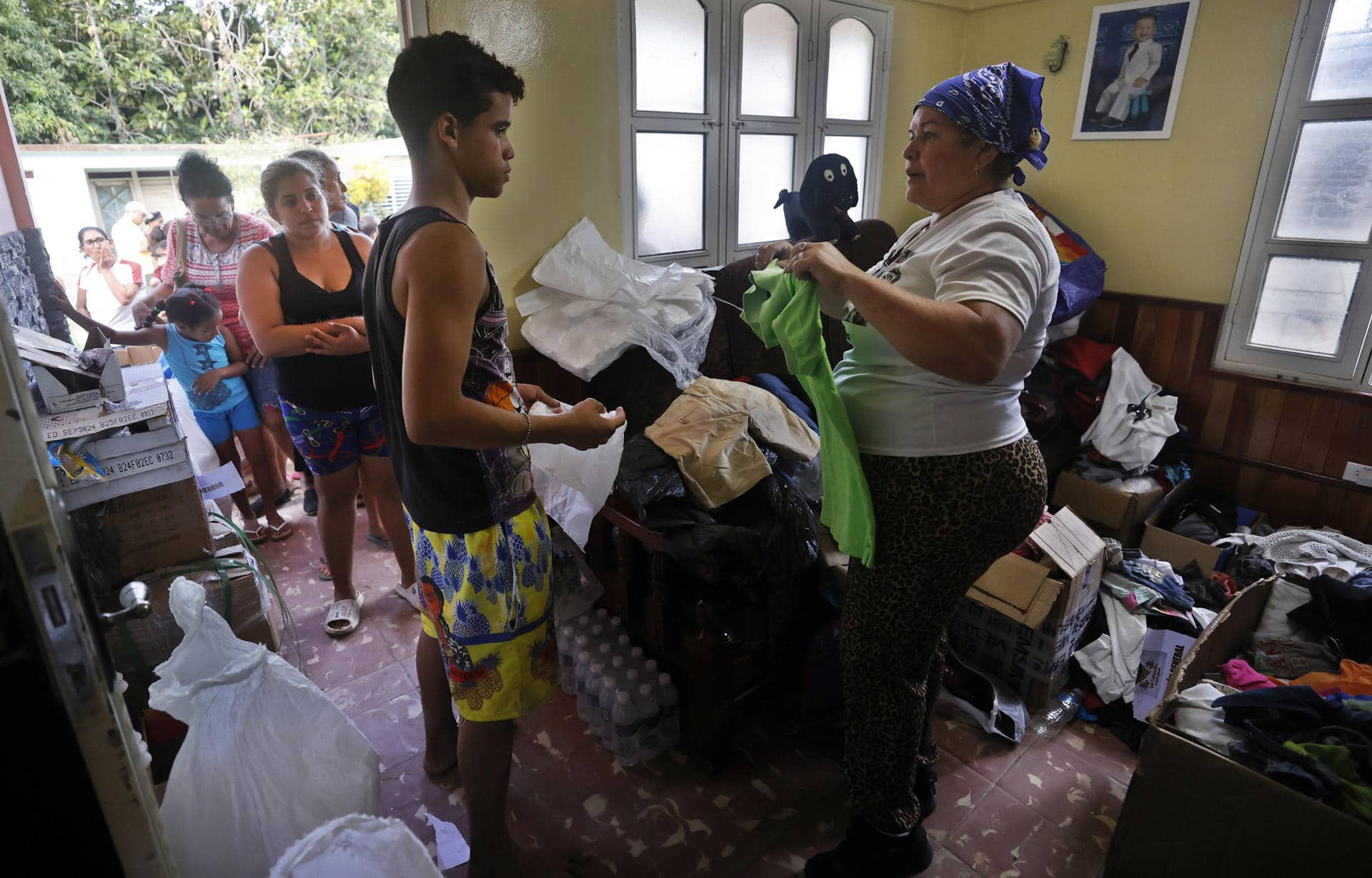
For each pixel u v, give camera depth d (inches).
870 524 48.5
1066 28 118.3
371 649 83.5
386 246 43.4
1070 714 77.5
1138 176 116.8
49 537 23.5
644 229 98.3
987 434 46.8
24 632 23.6
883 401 48.1
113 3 209.2
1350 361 102.2
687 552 63.6
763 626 67.9
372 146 228.7
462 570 47.9
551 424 45.7
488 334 45.3
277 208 73.4
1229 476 115.0
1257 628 74.1
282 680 45.0
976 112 43.0
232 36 229.0
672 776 68.7
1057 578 76.4
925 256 45.2
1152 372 120.5
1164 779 52.8
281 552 103.9
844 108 116.0
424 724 71.2
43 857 26.4
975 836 63.0
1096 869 59.9
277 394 100.0
